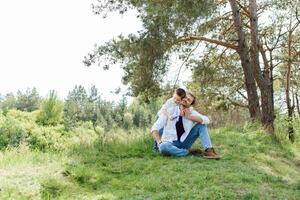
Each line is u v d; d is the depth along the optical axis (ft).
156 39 54.95
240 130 41.16
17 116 65.51
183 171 24.91
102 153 29.40
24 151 28.86
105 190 22.20
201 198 20.31
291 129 46.83
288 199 21.59
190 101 29.07
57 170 23.73
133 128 39.55
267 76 60.34
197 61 66.49
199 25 56.54
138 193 21.36
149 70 57.82
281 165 32.07
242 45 57.88
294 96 83.46
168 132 29.07
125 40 56.59
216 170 24.93
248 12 62.59
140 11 55.47
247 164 28.81
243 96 75.00
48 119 67.62
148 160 27.91
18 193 20.17
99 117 216.13
